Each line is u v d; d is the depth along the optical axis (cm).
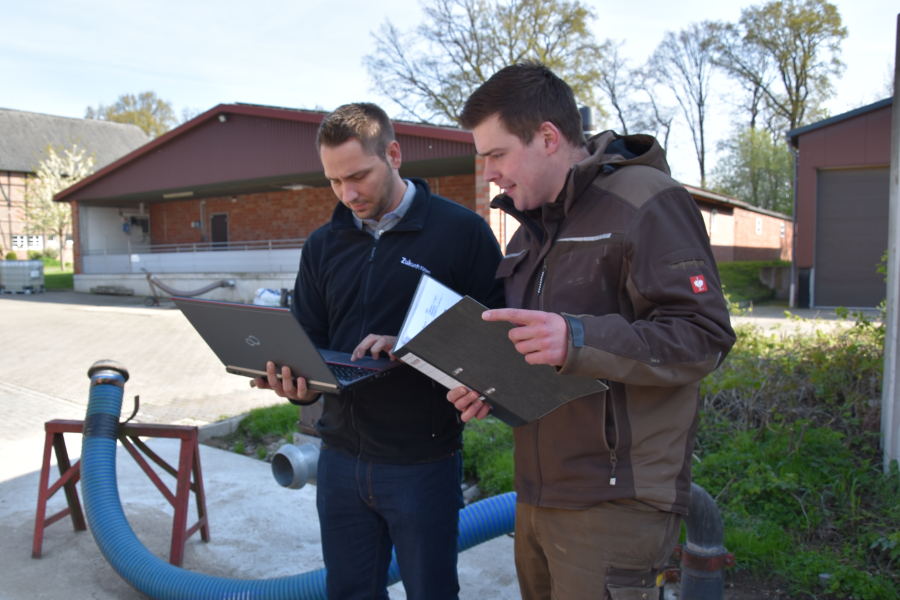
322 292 216
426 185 210
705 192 1633
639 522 142
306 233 1852
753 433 383
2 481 401
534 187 150
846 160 1211
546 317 118
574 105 153
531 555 173
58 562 300
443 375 142
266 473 419
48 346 973
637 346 120
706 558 201
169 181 1712
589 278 143
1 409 591
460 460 203
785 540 289
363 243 203
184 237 2133
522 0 2752
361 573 196
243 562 306
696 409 149
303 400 185
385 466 185
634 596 143
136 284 1888
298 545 324
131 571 258
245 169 1544
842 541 291
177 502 291
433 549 187
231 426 520
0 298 1822
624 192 140
